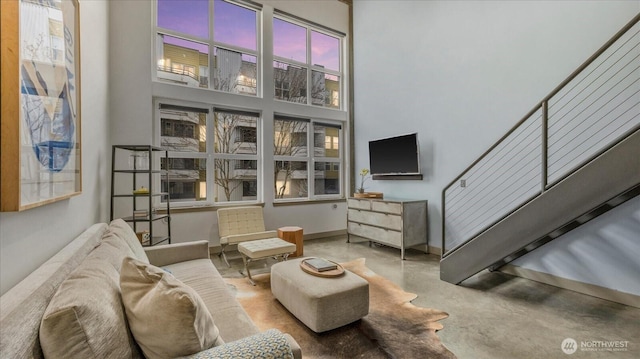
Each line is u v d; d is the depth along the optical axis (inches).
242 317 65.5
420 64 179.9
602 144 108.4
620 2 104.7
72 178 74.8
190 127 174.9
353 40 235.6
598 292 110.5
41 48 55.4
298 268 102.8
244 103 188.5
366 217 189.5
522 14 131.8
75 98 77.9
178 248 106.6
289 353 41.6
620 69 104.4
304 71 221.9
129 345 41.1
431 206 173.9
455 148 160.1
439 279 131.9
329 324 83.8
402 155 183.5
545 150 100.6
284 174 212.5
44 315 33.2
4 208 42.9
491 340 82.7
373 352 77.3
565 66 118.4
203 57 179.3
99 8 118.1
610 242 107.7
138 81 152.2
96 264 51.2
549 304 105.2
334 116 229.6
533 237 102.3
